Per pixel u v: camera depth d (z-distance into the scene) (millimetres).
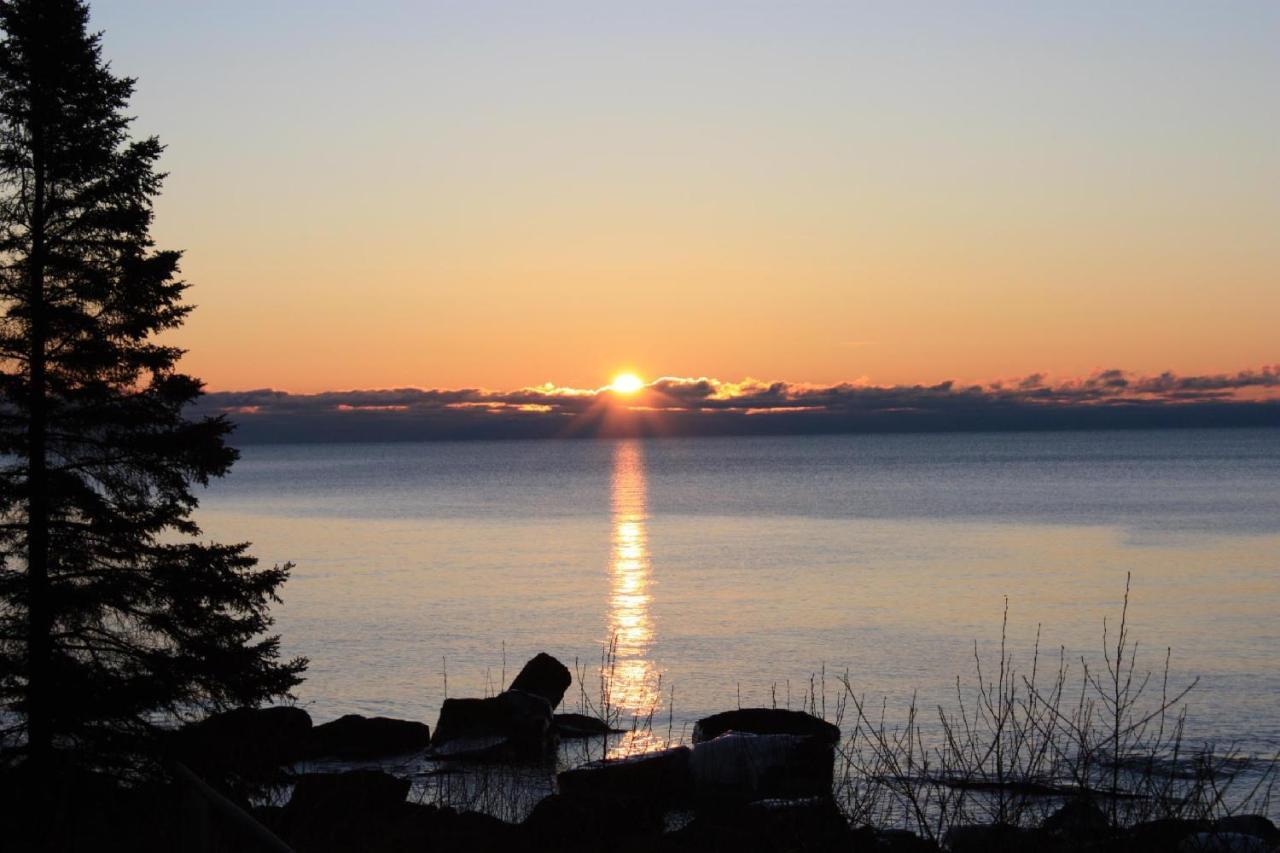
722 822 13914
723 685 44000
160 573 17375
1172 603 63844
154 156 18062
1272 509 137250
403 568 89375
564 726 31625
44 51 17219
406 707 40625
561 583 79000
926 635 55188
